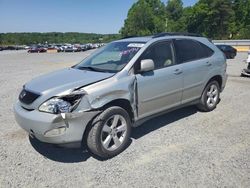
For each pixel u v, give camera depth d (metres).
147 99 4.57
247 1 72.81
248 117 5.85
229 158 4.01
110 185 3.37
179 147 4.39
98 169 3.75
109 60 4.78
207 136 4.83
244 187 3.29
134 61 4.43
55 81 4.08
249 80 10.76
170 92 4.99
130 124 4.32
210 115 6.01
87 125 3.84
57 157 4.11
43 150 4.33
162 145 4.48
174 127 5.29
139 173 3.63
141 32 95.25
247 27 69.94
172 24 95.06
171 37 5.26
